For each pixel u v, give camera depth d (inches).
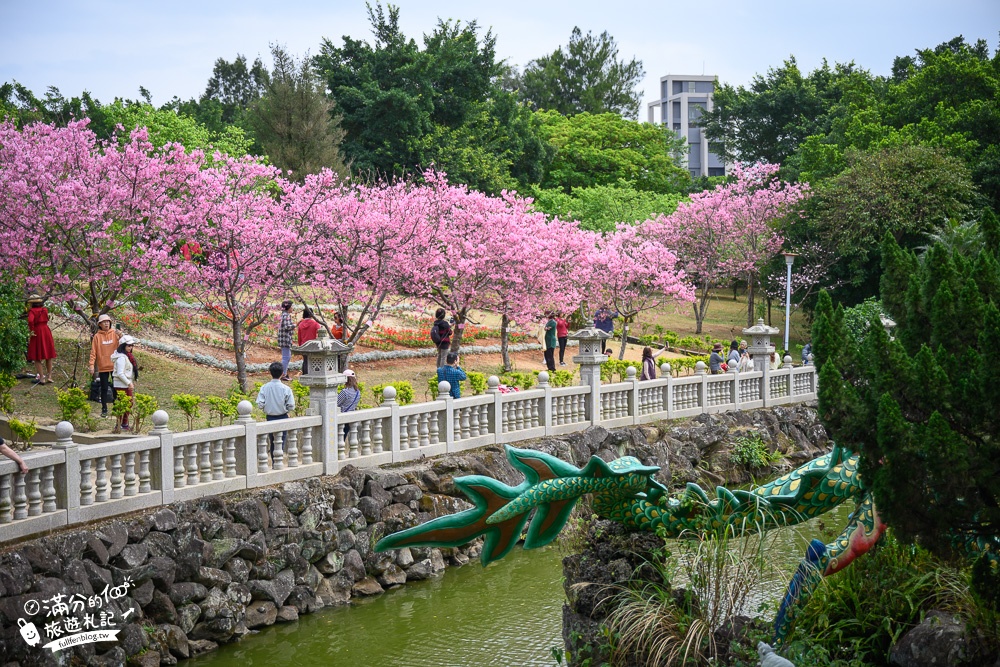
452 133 1830.7
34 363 823.7
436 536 333.7
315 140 1632.6
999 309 314.2
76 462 412.8
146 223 841.5
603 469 343.3
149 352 898.1
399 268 944.3
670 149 2514.8
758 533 362.6
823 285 1578.5
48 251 777.6
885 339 294.8
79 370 819.4
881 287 352.5
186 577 445.7
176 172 842.8
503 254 1034.1
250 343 1016.9
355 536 531.2
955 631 307.0
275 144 1638.8
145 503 442.3
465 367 1067.9
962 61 1792.6
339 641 461.1
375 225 920.9
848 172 1471.5
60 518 404.2
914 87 1761.8
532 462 341.1
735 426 861.8
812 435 944.9
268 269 876.0
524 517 339.3
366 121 1776.6
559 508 344.5
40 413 687.1
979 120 1598.2
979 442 284.2
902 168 1434.5
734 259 1616.6
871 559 357.1
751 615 370.6
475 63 1980.8
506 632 470.3
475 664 429.4
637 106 2930.6
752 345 940.0
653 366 927.0
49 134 856.9
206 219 840.3
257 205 895.7
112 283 795.4
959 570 339.0
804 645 324.2
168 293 901.2
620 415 761.6
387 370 984.3
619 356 1279.5
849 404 292.2
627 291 1277.1
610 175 2191.2
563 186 2175.2
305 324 852.6
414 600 522.9
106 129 1605.6
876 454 295.1
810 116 2356.1
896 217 1391.5
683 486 754.2
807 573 339.9
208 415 717.9
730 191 1738.4
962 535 290.7
